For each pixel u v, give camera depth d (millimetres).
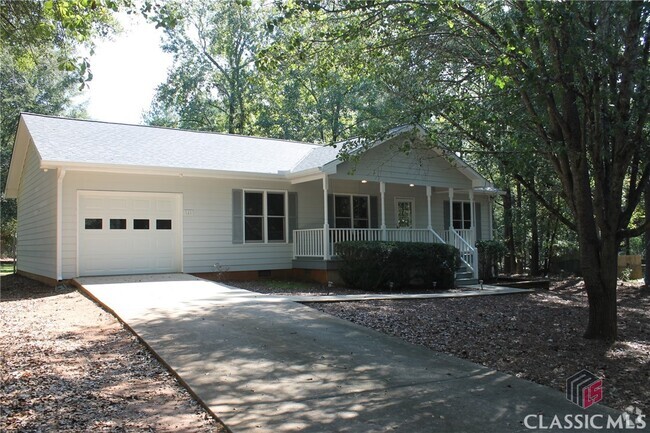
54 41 10219
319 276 15766
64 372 5992
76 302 10750
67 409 4867
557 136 8633
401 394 5535
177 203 15211
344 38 9203
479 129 9578
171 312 8992
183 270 15062
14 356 6637
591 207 8578
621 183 8422
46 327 8383
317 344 7340
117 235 14383
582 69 7543
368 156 16188
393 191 19484
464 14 8984
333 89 28328
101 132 15922
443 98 10273
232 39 31484
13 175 19656
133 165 13781
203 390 5367
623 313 12539
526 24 7625
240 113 34062
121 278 13477
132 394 5340
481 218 22516
